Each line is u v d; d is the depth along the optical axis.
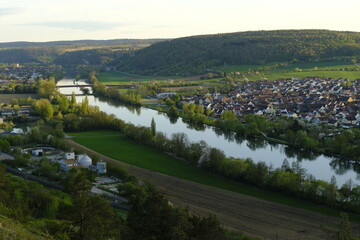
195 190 189.25
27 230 93.62
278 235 145.12
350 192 175.25
